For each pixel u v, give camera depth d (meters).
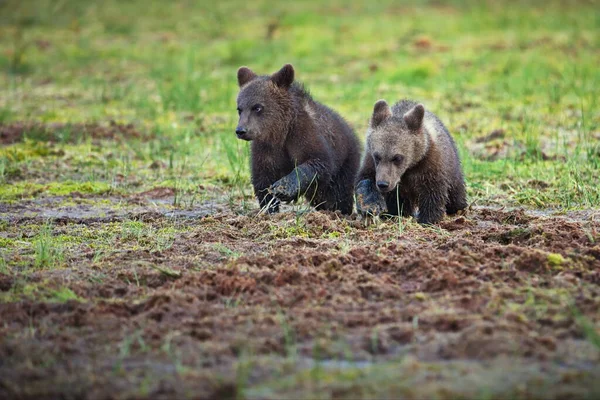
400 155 13.12
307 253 10.95
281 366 7.98
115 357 8.26
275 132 14.20
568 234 11.42
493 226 12.67
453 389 7.51
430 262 10.32
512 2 43.97
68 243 12.35
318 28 39.06
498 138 20.17
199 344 8.44
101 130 21.78
